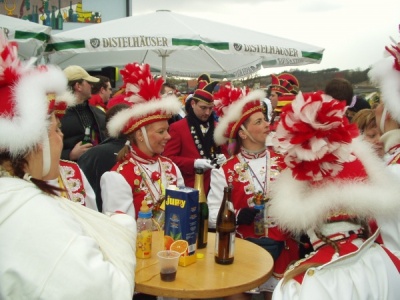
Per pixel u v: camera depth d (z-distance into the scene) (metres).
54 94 1.51
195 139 3.95
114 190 2.47
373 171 1.69
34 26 4.50
